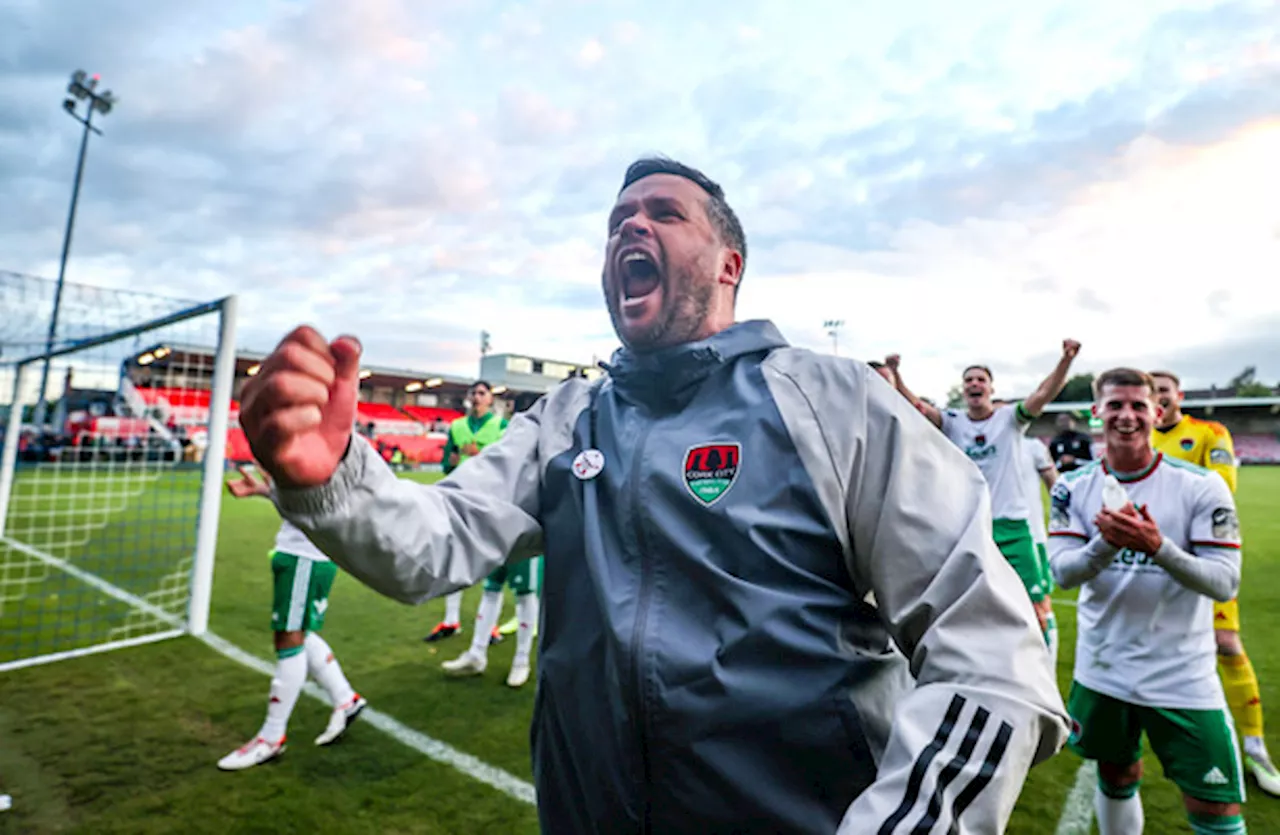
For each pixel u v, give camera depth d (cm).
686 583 87
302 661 296
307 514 80
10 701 348
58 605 549
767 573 84
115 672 394
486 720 333
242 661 414
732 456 90
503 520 106
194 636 463
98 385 882
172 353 641
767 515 86
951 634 76
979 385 450
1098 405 229
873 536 84
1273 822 248
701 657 82
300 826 238
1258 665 417
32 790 260
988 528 83
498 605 409
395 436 2766
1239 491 1816
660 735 83
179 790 262
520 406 385
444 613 519
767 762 80
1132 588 208
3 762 283
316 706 350
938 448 88
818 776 80
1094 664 216
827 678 80
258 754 283
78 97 2600
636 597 89
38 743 301
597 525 96
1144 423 217
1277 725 325
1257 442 4325
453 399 3712
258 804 252
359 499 83
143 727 319
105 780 269
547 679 100
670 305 102
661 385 101
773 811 78
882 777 73
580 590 97
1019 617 76
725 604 84
